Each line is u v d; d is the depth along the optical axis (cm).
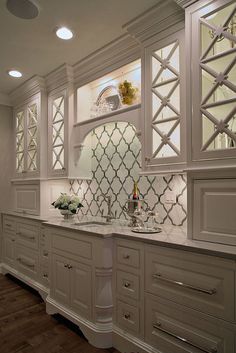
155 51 186
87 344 185
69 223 234
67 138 268
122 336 173
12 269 317
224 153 140
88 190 288
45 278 256
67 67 258
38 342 188
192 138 154
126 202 226
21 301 257
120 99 234
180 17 170
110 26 195
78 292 200
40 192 296
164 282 151
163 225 208
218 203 142
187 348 140
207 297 132
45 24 193
